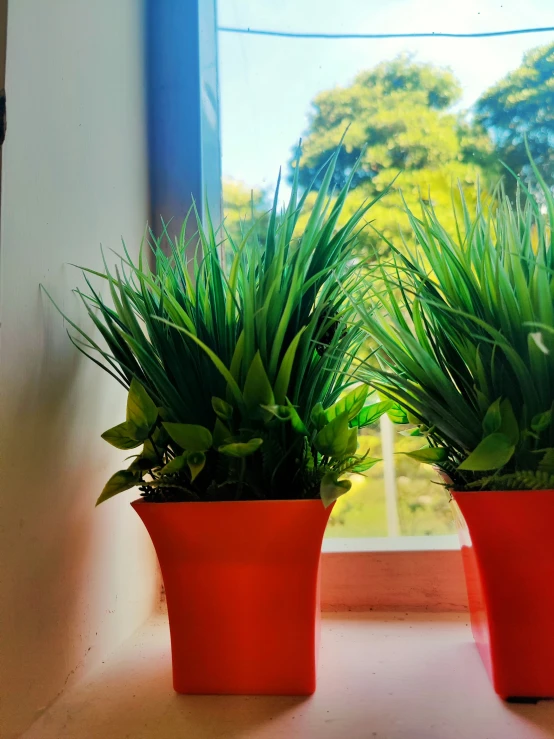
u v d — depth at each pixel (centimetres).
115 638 45
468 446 36
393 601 52
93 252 45
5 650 32
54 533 37
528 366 34
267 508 35
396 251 41
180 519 36
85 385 42
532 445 34
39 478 36
